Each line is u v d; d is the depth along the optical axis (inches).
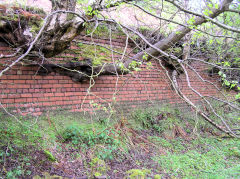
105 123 212.5
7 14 147.9
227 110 349.7
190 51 261.4
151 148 214.4
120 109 235.1
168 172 184.5
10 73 168.1
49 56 166.1
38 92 182.7
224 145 261.6
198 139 261.4
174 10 237.8
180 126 268.4
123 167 173.3
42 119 182.4
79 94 206.7
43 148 156.4
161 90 277.3
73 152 168.2
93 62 185.9
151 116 254.1
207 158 223.0
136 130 231.8
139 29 222.1
